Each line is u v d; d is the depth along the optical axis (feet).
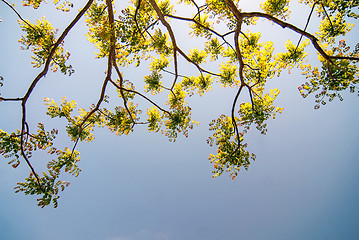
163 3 25.13
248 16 19.52
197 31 27.22
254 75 24.29
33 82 19.47
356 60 17.46
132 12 21.44
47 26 20.24
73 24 18.66
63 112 24.50
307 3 20.33
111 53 21.29
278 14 22.13
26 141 20.99
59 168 22.35
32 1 19.93
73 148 23.75
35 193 20.61
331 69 18.69
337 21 19.15
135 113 28.17
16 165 20.51
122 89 24.62
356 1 16.78
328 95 19.49
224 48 27.66
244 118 23.31
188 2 25.86
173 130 26.94
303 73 20.36
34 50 20.66
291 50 22.62
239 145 23.26
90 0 18.25
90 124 26.25
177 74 27.09
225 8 22.17
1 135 20.13
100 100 24.00
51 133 22.20
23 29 19.65
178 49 24.36
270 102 22.59
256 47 24.94
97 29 21.13
